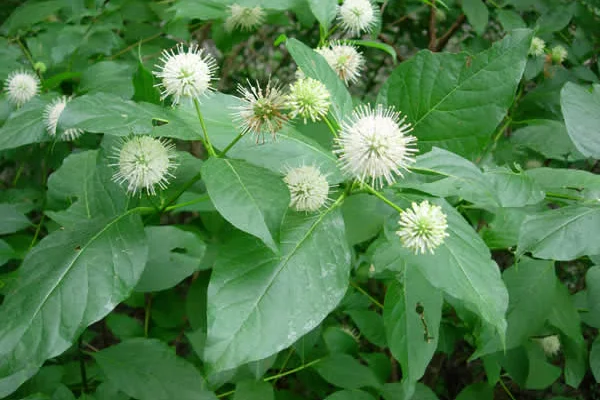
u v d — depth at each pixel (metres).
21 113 0.32
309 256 0.21
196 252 0.28
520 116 0.47
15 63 0.43
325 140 0.32
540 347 0.45
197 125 0.26
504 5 0.48
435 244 0.21
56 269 0.22
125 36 0.52
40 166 0.47
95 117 0.21
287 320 0.19
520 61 0.24
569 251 0.24
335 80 0.26
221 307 0.19
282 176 0.25
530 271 0.33
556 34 0.52
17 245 0.39
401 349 0.25
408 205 0.24
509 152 0.42
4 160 0.53
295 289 0.20
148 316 0.41
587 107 0.27
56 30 0.47
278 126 0.23
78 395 0.35
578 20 0.48
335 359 0.35
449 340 0.41
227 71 0.73
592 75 0.46
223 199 0.19
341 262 0.21
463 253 0.22
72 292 0.21
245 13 0.45
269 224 0.19
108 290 0.21
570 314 0.34
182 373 0.28
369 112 0.26
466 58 0.25
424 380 0.61
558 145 0.41
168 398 0.27
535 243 0.25
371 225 0.30
